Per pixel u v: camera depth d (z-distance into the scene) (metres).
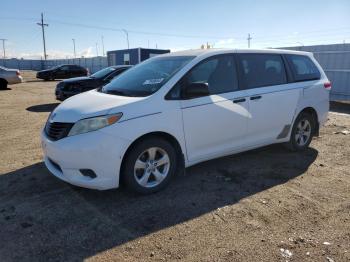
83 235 3.46
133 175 4.16
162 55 5.43
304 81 5.90
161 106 4.25
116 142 3.94
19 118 9.88
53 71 31.88
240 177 4.96
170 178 4.49
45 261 3.05
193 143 4.57
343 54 13.11
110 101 4.22
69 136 3.98
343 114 10.37
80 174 3.99
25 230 3.54
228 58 4.99
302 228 3.60
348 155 6.03
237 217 3.82
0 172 5.11
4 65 68.31
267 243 3.33
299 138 6.05
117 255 3.14
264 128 5.35
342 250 3.22
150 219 3.77
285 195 4.39
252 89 5.14
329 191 4.52
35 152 6.15
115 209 3.98
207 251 3.21
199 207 4.05
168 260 3.07
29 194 4.36
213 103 4.66
